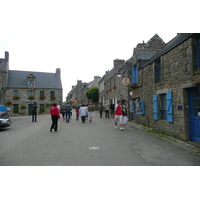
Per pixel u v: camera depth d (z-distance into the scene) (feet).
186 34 19.89
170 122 23.86
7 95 104.47
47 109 111.45
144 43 49.03
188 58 19.69
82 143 20.38
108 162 13.97
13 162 13.84
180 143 19.89
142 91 34.37
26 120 55.36
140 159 14.73
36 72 121.60
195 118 20.13
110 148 18.15
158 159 14.75
